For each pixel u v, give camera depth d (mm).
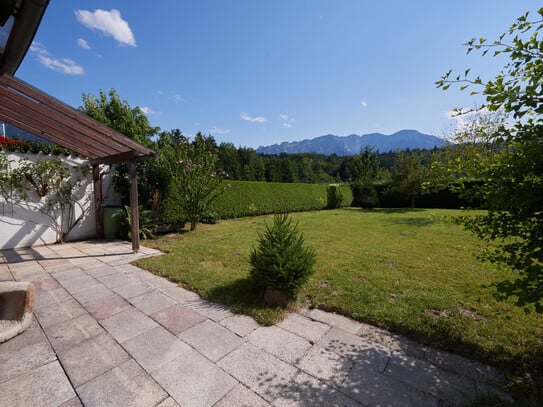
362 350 2115
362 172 20344
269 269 2881
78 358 1999
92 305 2912
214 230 8094
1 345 2158
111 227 6672
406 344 2207
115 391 1667
